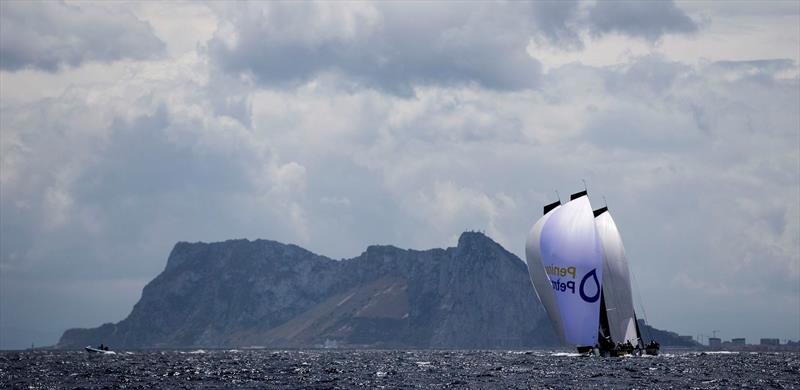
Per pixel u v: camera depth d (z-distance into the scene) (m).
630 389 168.12
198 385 183.25
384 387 177.12
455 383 185.88
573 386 174.38
